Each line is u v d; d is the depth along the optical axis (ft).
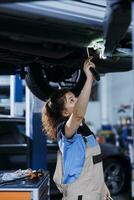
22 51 8.82
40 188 8.23
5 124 17.89
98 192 7.99
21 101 18.01
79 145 7.95
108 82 53.01
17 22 6.56
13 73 11.60
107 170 21.02
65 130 7.90
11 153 17.34
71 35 7.39
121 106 44.16
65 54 9.14
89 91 7.70
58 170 8.29
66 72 11.19
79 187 7.84
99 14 6.84
